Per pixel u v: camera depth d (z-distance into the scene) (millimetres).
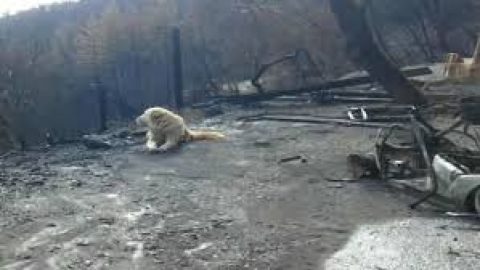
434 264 7004
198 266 7133
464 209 8867
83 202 10219
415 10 46656
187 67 50500
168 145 15367
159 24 59375
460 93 19047
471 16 44656
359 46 14484
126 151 15625
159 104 59594
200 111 24219
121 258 7441
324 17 41375
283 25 43656
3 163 14430
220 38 49312
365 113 19156
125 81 61812
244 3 46844
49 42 70688
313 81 35156
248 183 11492
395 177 11117
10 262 7359
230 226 8719
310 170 12477
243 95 26359
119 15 63500
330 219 8969
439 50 43594
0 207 9898
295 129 18328
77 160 14500
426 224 8547
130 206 9922
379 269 6926
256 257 7402
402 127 11672
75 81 64875
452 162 9484
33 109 63844
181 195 10641
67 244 8000
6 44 70562
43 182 11828
